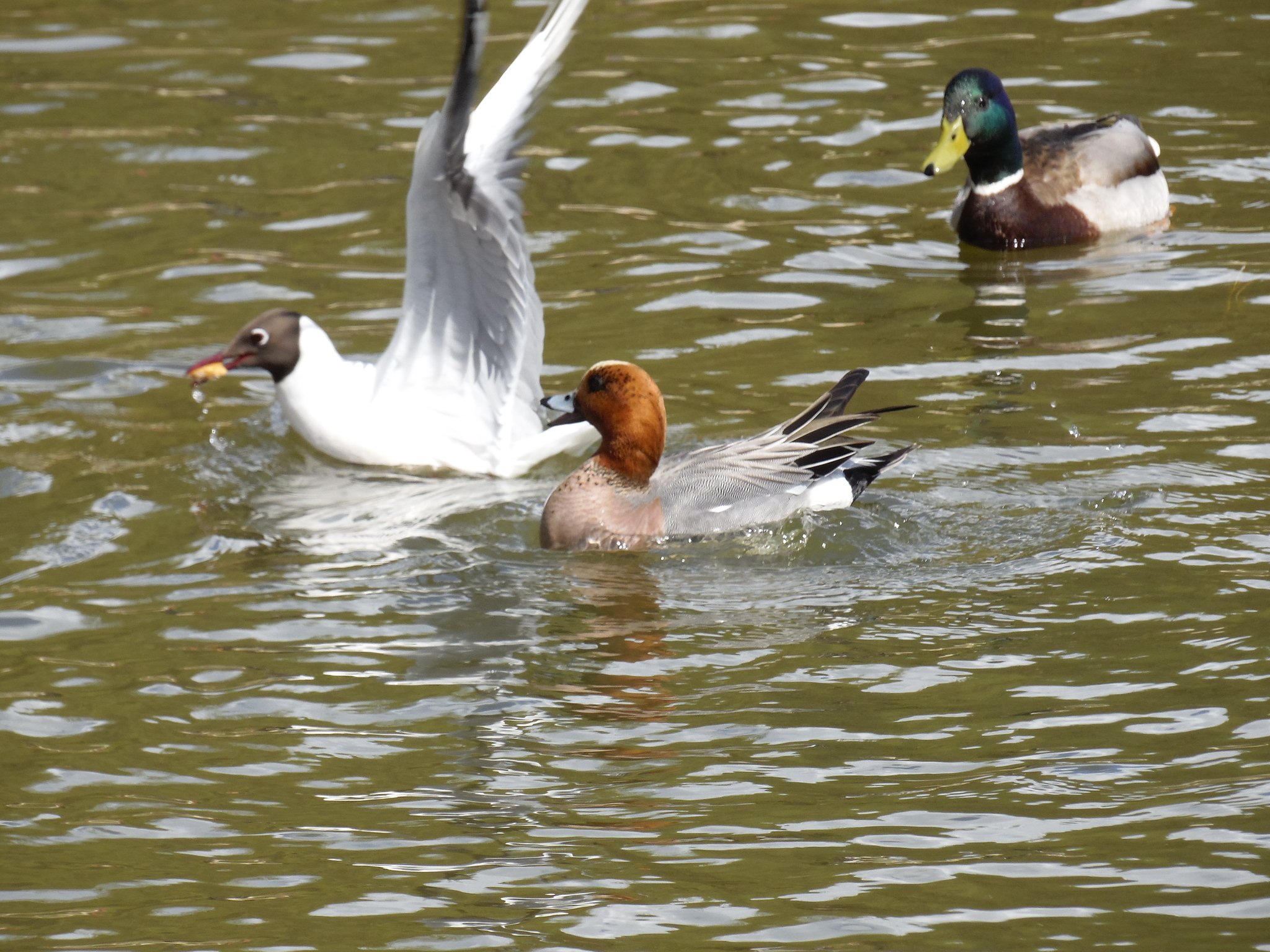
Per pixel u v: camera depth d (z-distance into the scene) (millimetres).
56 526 12352
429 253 13086
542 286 16812
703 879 7988
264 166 20047
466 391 13664
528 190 19281
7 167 20156
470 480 13484
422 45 23969
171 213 18906
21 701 9906
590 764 9078
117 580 11516
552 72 12781
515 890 7977
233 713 9742
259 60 23531
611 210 18672
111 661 10367
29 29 25016
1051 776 8734
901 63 22781
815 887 7887
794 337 15422
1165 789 8555
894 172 19594
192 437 14102
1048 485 12266
